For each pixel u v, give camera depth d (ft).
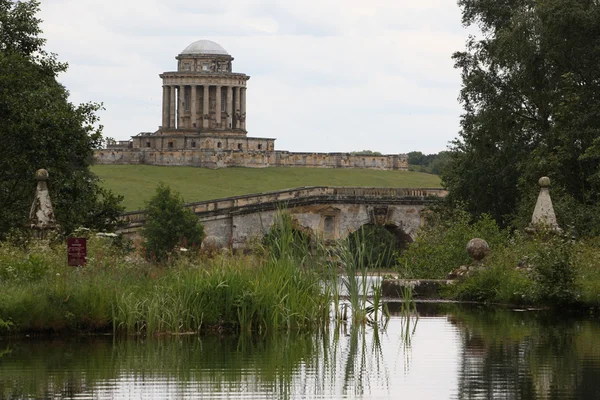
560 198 206.08
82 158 209.26
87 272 110.73
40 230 141.79
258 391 72.13
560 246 135.44
